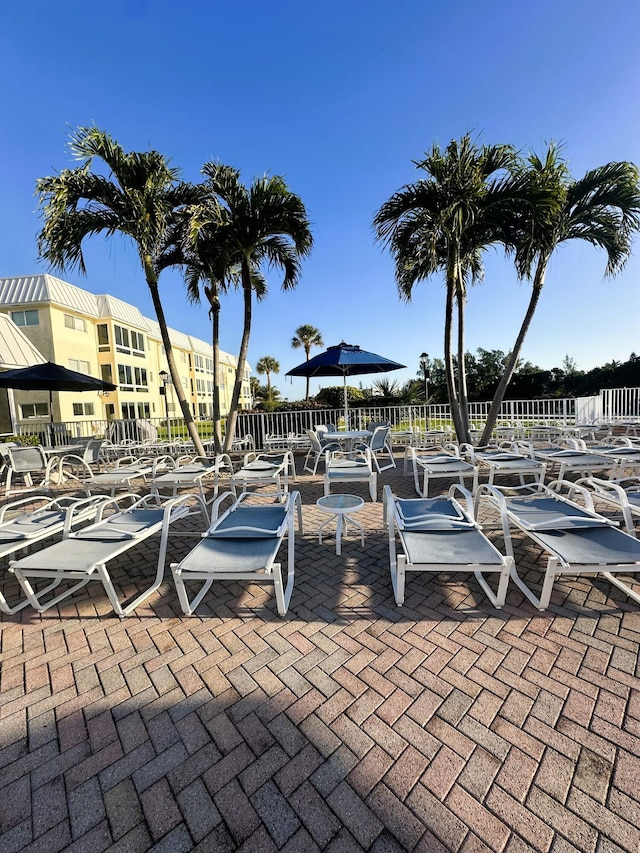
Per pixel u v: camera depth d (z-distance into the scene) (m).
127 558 3.62
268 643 2.26
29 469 6.68
